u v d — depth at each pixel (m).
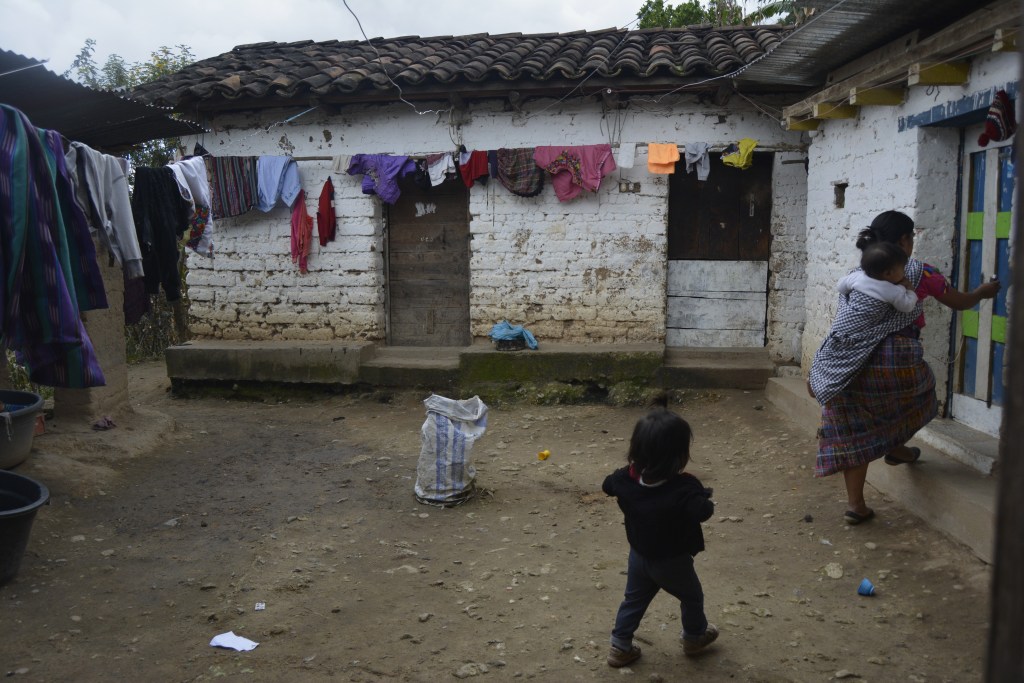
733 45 9.10
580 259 9.13
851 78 6.11
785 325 8.95
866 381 4.68
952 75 5.11
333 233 9.52
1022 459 1.24
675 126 8.82
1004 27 4.27
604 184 8.99
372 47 9.48
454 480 5.81
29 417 5.86
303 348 9.33
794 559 4.73
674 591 3.50
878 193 6.38
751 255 9.16
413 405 9.07
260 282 9.78
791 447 6.85
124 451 6.79
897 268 4.52
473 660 3.70
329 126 9.35
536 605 4.27
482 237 9.28
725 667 3.60
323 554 4.95
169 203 6.42
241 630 3.99
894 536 4.85
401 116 9.18
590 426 8.04
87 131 6.71
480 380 9.03
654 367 8.79
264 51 10.91
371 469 6.73
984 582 4.16
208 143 9.59
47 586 4.46
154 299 13.23
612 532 5.29
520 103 8.88
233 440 7.67
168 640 3.89
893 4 5.30
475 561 4.85
